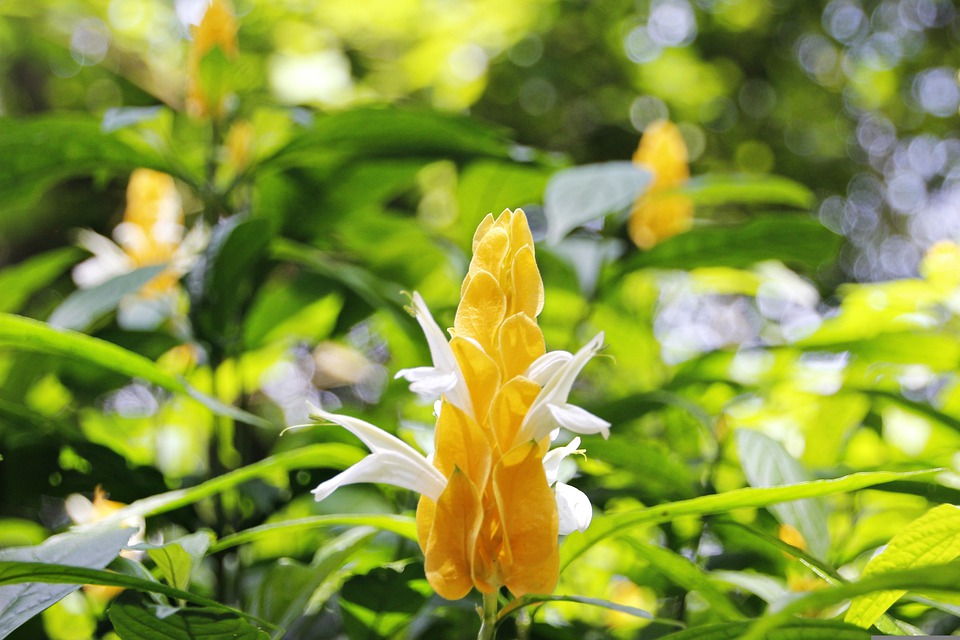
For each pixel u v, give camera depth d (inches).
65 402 44.5
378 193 39.9
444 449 24.4
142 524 31.4
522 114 121.1
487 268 25.1
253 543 37.3
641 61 128.2
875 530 34.4
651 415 41.4
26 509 36.2
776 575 32.5
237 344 35.5
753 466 29.2
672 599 33.5
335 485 24.2
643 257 38.5
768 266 47.3
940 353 36.7
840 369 41.6
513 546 24.2
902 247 151.7
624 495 32.0
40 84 98.6
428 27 90.3
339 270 35.1
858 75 145.2
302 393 64.4
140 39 74.2
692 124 131.5
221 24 38.9
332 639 30.1
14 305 41.1
